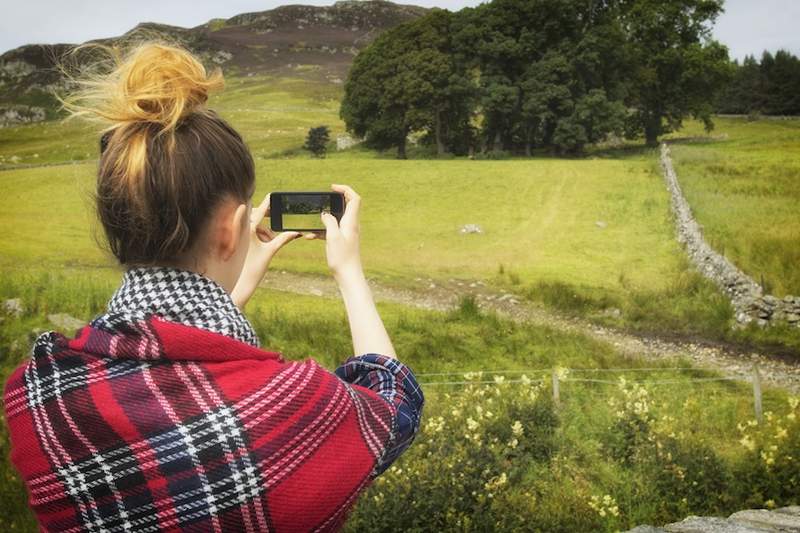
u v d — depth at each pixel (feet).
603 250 92.07
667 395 40.52
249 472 2.82
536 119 215.10
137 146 3.00
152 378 2.87
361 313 3.90
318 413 3.02
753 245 77.56
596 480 27.53
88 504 2.80
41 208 122.01
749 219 91.97
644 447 28.19
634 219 106.11
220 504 2.79
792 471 24.79
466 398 35.14
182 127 3.10
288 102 471.21
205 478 2.79
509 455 28.73
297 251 92.99
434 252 94.22
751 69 360.89
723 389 43.11
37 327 50.42
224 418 2.85
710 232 85.66
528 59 216.13
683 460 26.32
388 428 3.30
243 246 3.38
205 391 2.89
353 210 4.32
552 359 48.96
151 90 3.03
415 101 217.56
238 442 2.83
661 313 63.87
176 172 3.01
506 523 22.97
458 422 29.78
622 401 35.96
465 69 220.84
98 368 2.92
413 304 70.64
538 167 146.61
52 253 91.97
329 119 381.19
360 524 21.52
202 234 3.15
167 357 2.89
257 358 3.10
